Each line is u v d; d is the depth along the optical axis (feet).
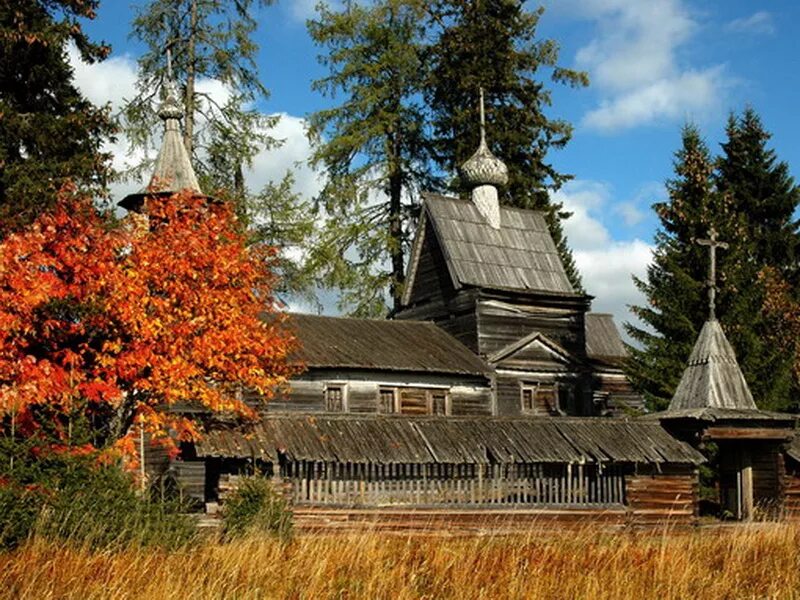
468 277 132.16
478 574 56.13
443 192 166.40
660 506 94.48
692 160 123.85
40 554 51.67
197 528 65.67
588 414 134.92
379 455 82.53
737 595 55.26
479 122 158.71
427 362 119.34
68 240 78.18
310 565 55.72
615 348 160.86
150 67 136.77
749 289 118.62
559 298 135.74
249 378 82.89
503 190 159.12
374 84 163.53
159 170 116.06
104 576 49.75
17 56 91.30
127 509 59.67
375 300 157.99
